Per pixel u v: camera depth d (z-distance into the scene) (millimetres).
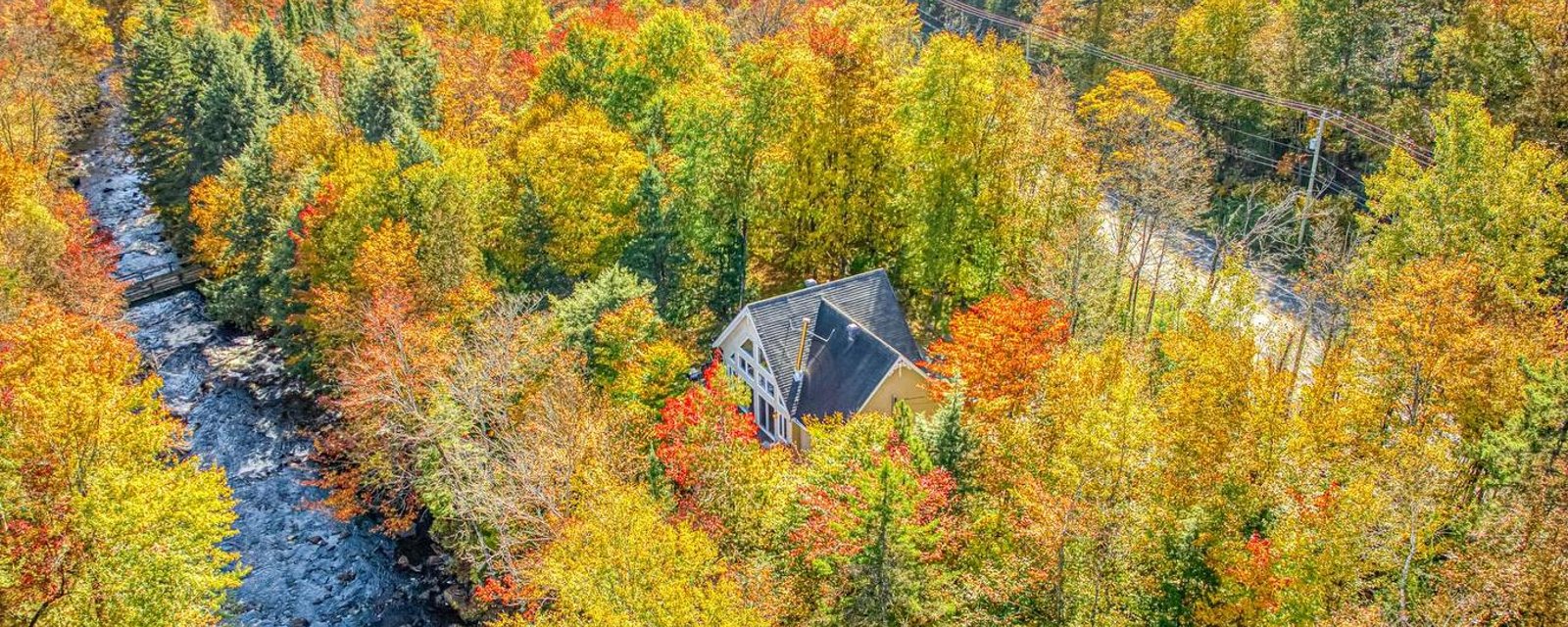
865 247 49844
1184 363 32188
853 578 25016
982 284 45688
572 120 51781
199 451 46312
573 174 46844
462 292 41031
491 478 32875
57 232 49250
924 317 49406
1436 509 23125
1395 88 51906
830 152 47375
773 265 52844
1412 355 29188
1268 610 23016
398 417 37219
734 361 45188
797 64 46094
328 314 42469
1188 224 48250
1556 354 28375
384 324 37688
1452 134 36688
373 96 62500
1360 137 50250
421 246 43750
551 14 100250
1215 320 40562
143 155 68688
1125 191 48000
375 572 39031
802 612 26312
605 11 80250
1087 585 25156
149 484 26359
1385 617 21219
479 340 37719
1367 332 32094
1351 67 52562
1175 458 27453
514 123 59812
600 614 21469
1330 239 39938
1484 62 45375
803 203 47406
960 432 29859
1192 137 51344
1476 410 27688
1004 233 46375
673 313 44656
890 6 74812
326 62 82938
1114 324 41125
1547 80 41062
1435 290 29516
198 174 62125
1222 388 28406
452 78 68125
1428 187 37438
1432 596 22156
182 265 62812
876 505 23781
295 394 50344
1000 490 28766
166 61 65750
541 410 33750
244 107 62656
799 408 40531
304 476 44625
